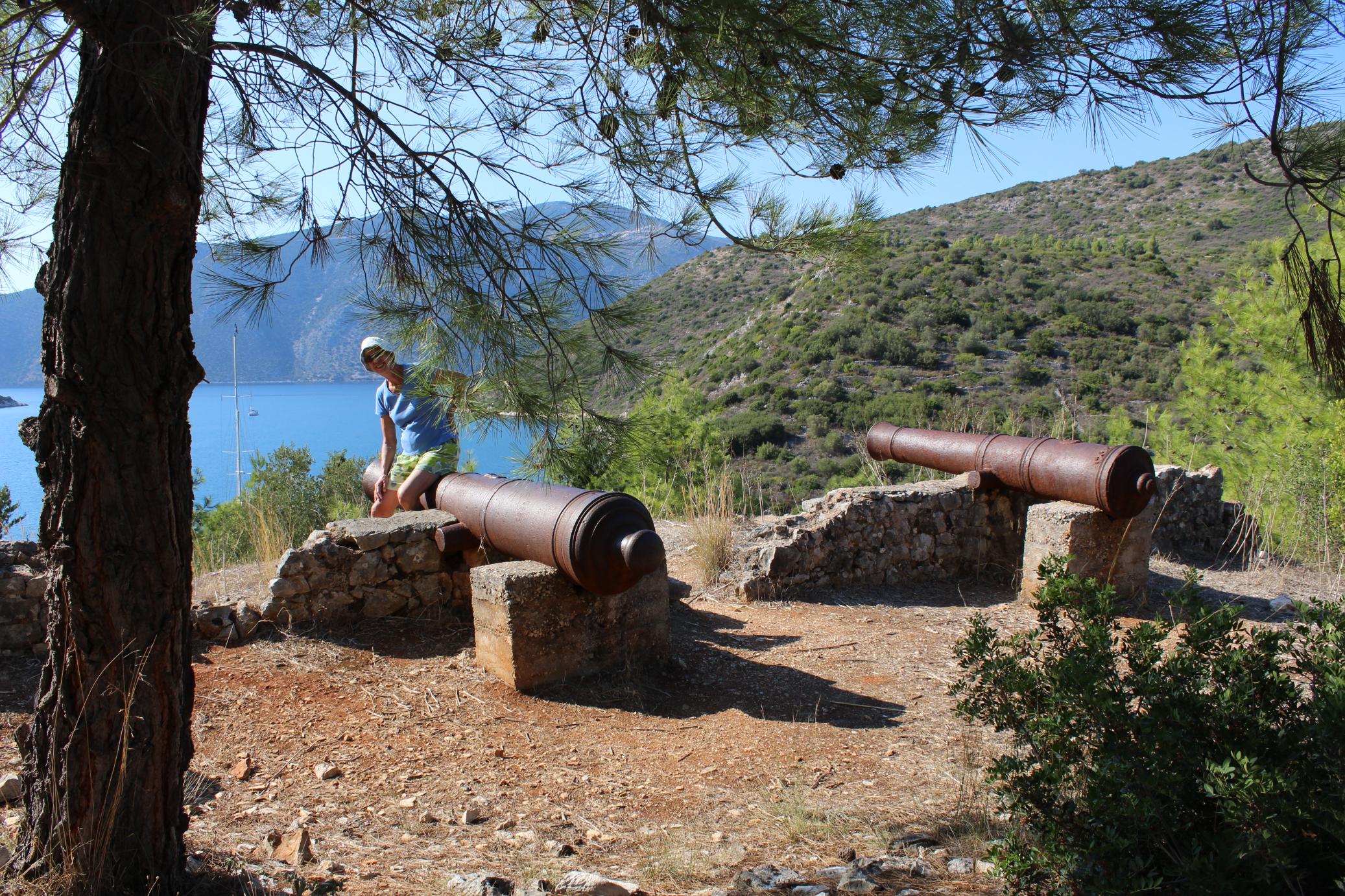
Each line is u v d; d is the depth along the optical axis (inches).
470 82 115.2
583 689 187.3
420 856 118.6
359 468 452.1
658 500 364.2
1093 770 93.9
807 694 191.9
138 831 92.6
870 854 120.0
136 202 85.9
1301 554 313.4
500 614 183.3
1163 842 89.0
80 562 88.0
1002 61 91.5
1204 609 104.5
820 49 101.0
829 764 157.3
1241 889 81.8
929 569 284.4
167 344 90.3
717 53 106.3
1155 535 315.0
